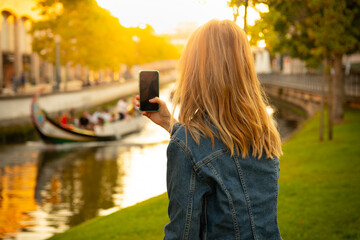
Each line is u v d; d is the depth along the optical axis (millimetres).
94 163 18125
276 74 53438
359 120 19328
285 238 5172
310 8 13164
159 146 24000
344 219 5844
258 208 1518
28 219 9695
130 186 13406
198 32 1632
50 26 38000
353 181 8180
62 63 40938
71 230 6801
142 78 1689
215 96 1552
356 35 14383
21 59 45406
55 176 15258
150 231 5930
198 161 1457
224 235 1482
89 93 48219
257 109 1601
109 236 5871
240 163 1514
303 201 6879
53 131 23938
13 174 15602
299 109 36969
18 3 43719
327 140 14438
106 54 42812
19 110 28516
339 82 19844
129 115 33188
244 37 1643
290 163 10805
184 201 1444
